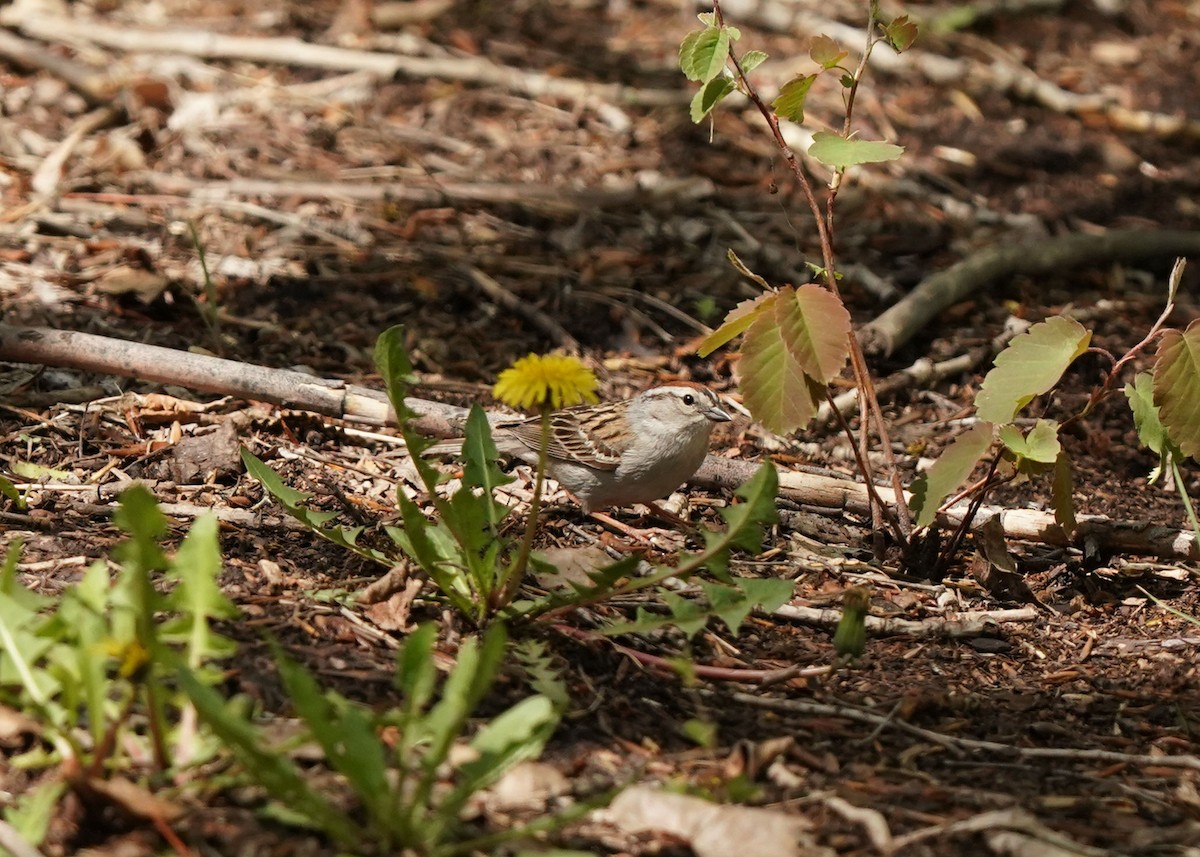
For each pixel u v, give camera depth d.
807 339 8.87
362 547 8.96
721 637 8.94
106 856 5.98
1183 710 8.48
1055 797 7.36
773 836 6.54
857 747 7.73
